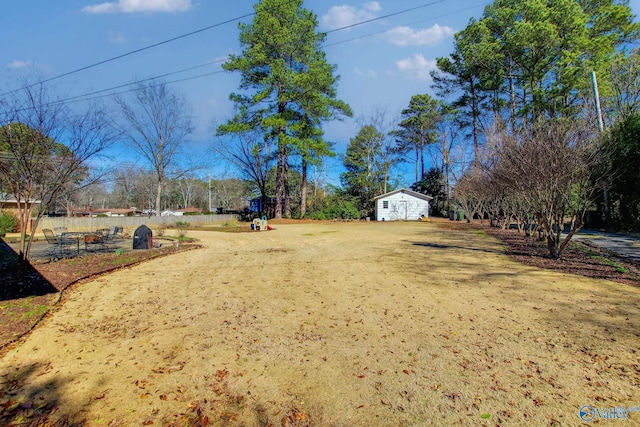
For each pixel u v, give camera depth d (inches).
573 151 327.3
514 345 149.2
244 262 375.2
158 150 1253.7
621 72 754.2
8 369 137.3
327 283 272.7
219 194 2568.9
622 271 283.0
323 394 115.1
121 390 120.5
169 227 995.9
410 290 244.8
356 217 1334.9
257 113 1131.3
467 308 201.6
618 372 124.1
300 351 148.4
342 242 557.0
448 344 152.2
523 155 354.9
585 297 215.9
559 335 158.6
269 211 1391.5
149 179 1975.9
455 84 1310.3
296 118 1179.3
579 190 349.7
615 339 151.9
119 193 2581.2
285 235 705.0
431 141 1646.2
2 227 745.0
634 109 719.1
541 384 117.8
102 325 185.3
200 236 698.2
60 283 271.0
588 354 138.7
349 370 130.8
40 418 105.9
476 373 126.3
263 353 147.1
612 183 552.1
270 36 1015.6
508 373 125.6
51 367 138.3
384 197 1362.0
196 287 266.2
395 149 1772.9
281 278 293.7
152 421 103.3
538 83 1002.1
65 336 170.4
